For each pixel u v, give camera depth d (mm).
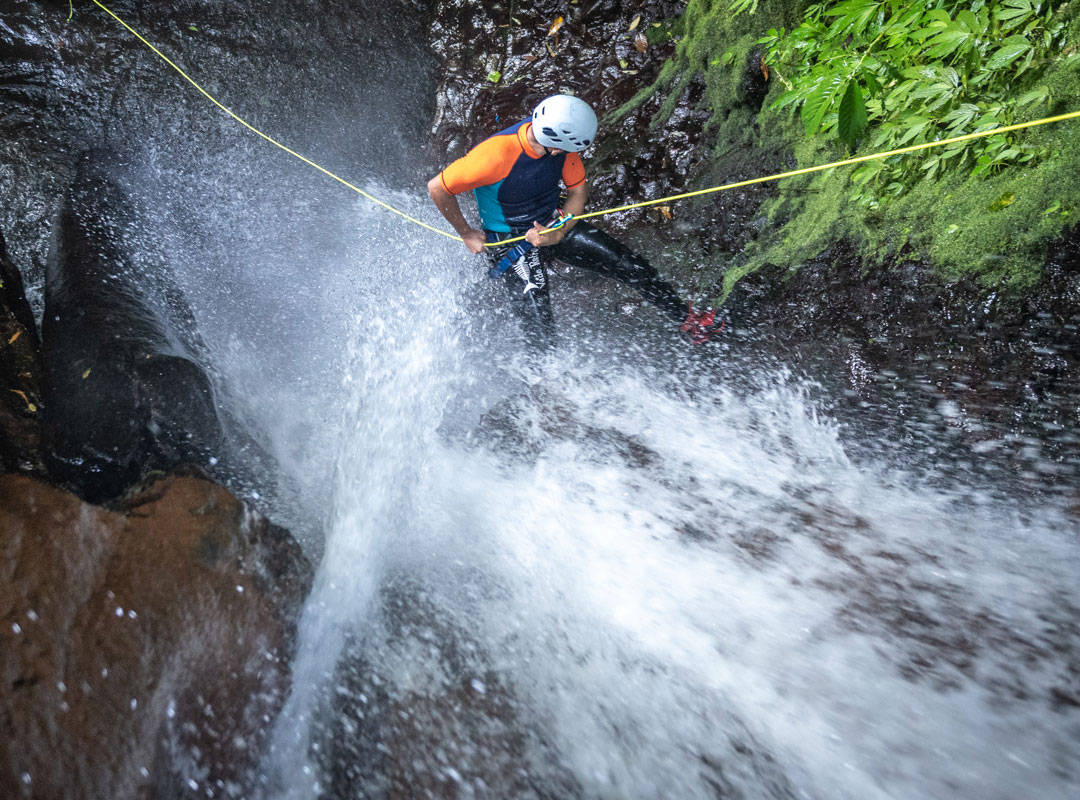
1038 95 2871
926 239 3225
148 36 6133
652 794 2133
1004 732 2098
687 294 4281
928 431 3006
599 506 3148
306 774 2162
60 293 3605
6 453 2990
